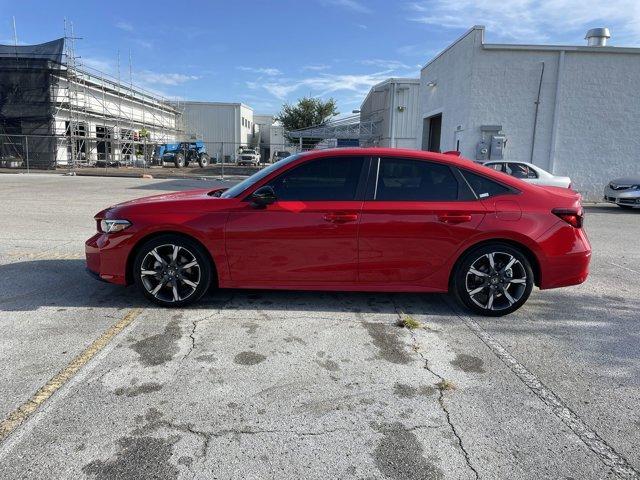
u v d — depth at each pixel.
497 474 2.36
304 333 4.05
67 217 10.16
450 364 3.54
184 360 3.50
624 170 16.33
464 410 2.92
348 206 4.36
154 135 45.88
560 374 3.41
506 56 15.80
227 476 2.30
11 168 29.92
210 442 2.56
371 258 4.39
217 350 3.68
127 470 2.32
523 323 4.40
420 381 3.27
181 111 52.12
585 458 2.49
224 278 4.47
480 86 16.00
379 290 4.49
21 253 6.77
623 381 3.32
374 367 3.46
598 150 16.25
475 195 4.45
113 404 2.89
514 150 16.34
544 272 4.47
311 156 4.52
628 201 13.68
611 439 2.66
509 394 3.12
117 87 38.31
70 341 3.78
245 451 2.49
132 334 3.93
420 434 2.67
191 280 4.50
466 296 4.48
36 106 30.45
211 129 54.62
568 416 2.88
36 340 3.78
